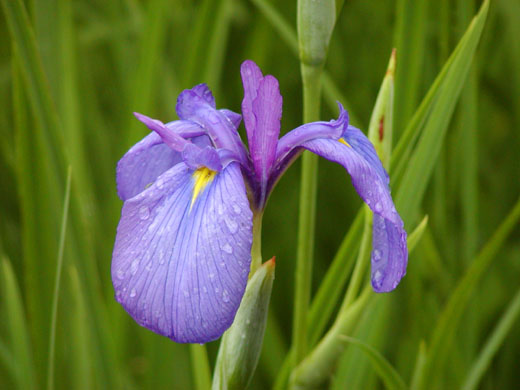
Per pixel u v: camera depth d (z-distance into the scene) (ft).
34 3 2.48
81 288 2.36
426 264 2.68
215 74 2.66
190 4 3.24
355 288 2.27
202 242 1.88
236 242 1.87
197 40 2.59
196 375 2.28
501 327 2.46
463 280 2.36
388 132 2.24
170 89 2.97
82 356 2.40
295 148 2.05
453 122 2.82
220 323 1.85
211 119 2.03
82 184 2.62
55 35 2.51
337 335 2.24
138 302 1.87
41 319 2.40
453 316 2.37
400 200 2.29
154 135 2.06
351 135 2.08
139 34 2.92
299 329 2.28
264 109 1.99
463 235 2.77
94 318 2.37
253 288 2.00
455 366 2.58
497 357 3.03
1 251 2.55
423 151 2.28
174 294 1.86
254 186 2.02
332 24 2.15
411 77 2.39
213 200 1.92
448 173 2.83
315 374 2.26
